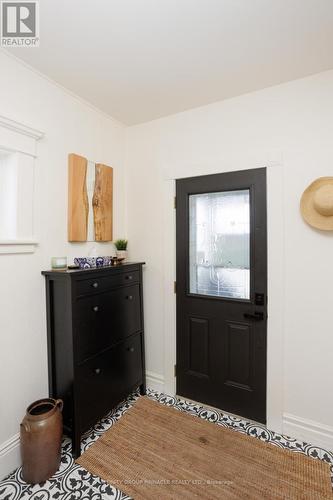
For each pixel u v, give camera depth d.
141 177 2.54
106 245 2.40
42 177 1.80
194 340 2.28
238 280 2.12
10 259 1.61
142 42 1.50
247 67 1.73
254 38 1.48
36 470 1.49
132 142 2.59
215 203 2.20
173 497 1.43
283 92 1.89
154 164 2.46
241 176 2.04
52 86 1.87
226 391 2.15
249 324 2.05
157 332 2.49
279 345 1.91
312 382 1.82
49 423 1.52
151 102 2.16
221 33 1.45
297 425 1.86
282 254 1.89
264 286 1.98
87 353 1.79
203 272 2.26
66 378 1.74
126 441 1.83
